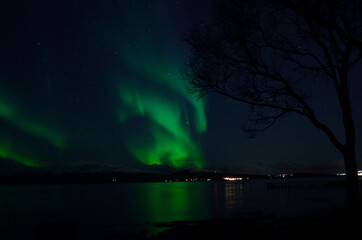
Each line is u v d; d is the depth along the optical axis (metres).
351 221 10.74
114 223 24.45
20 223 26.48
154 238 14.18
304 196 51.62
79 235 18.64
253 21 11.82
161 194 73.81
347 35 9.95
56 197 66.62
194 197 59.31
